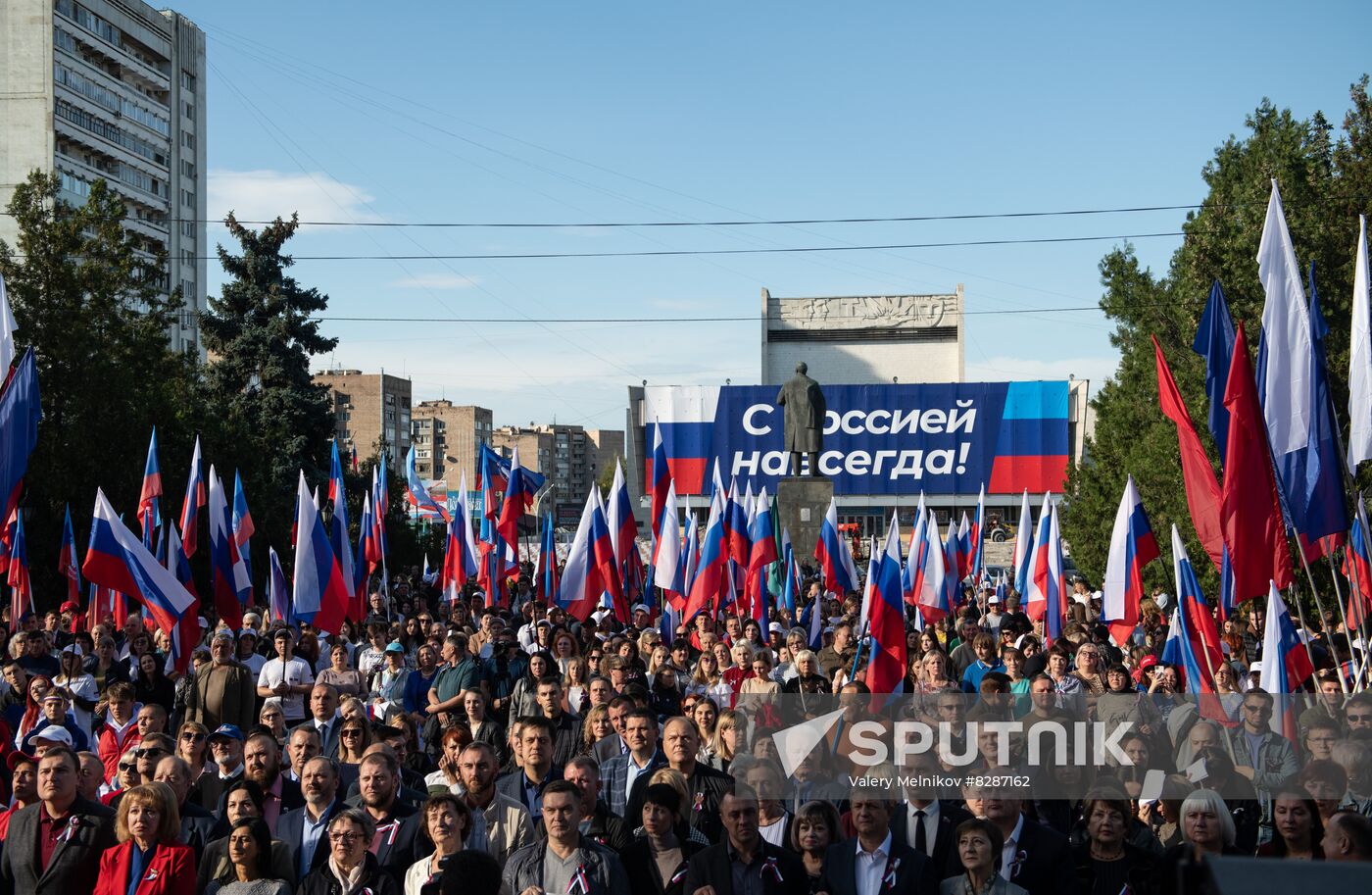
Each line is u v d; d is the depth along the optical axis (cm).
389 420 15500
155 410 3806
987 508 7419
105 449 3600
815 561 4644
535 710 1432
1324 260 2208
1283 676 1104
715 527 2138
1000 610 2389
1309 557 1156
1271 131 2512
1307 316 1177
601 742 1121
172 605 1536
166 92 9225
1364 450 1165
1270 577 1116
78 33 8094
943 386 7350
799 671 1357
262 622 2166
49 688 1361
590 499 2091
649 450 7481
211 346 5491
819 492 4684
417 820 888
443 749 995
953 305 8519
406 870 873
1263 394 1183
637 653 1598
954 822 857
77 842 843
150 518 2078
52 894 833
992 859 756
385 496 2641
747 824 793
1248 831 943
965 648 1809
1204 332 1248
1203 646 1381
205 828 927
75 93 8081
